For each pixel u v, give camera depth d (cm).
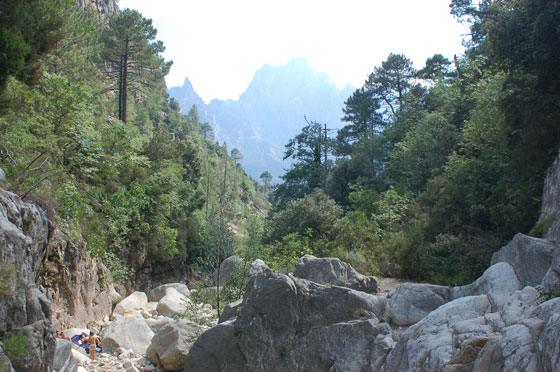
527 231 1630
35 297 823
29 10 1133
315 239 2477
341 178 4388
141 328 1584
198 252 3772
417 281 1770
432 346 807
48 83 1822
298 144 5369
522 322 702
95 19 4656
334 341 1046
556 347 563
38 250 1048
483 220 1914
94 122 2547
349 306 1105
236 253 1736
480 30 4162
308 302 1109
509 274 1047
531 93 1669
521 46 1708
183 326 1380
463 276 1599
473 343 732
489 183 2044
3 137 1436
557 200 1362
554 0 1563
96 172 2070
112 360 1390
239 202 10969
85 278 1805
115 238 2450
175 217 3678
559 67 1602
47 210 1134
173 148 3909
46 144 1628
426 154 3297
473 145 2309
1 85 1041
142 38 4341
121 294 2469
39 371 759
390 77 6166
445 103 3756
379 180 4188
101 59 4441
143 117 8075
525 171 1684
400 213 2617
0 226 802
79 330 1536
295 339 1068
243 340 1067
